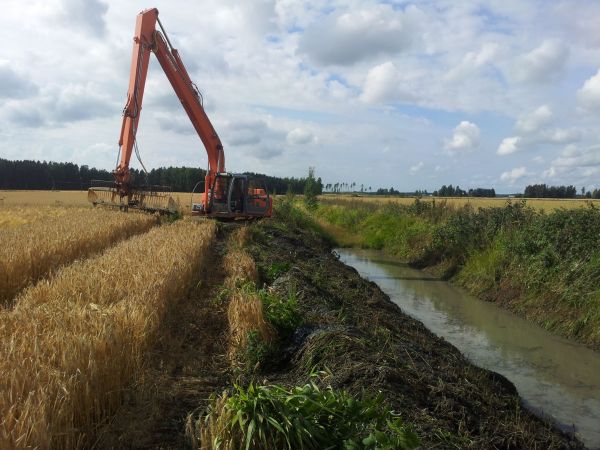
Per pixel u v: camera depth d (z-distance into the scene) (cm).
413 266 2336
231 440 403
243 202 2338
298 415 417
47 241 1282
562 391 865
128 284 798
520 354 1071
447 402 608
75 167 9569
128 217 2006
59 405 420
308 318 830
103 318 590
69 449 414
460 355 944
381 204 4278
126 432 481
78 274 842
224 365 701
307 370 661
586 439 686
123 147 2147
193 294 1021
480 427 587
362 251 2917
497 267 1675
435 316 1392
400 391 594
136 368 571
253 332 734
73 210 2914
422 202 3266
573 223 1444
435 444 503
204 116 2284
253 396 432
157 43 2094
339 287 1241
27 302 701
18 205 3947
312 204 4359
